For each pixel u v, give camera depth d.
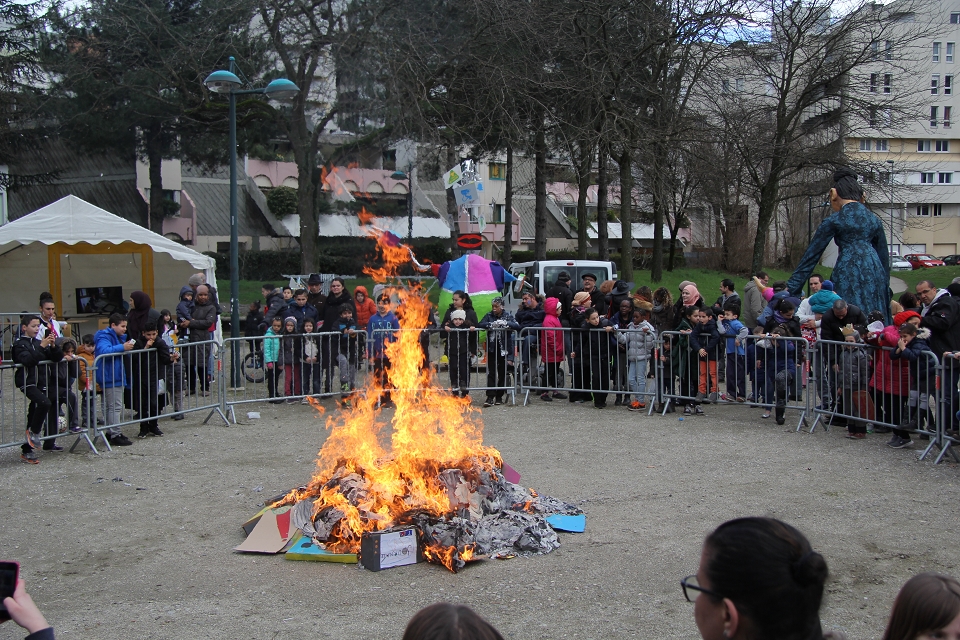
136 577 5.55
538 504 6.72
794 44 24.67
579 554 5.90
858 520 6.57
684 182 30.83
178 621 4.84
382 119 22.48
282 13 21.59
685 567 5.60
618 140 20.88
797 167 26.86
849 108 25.59
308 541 6.02
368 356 11.89
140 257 19.83
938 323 9.09
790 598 1.89
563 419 10.83
